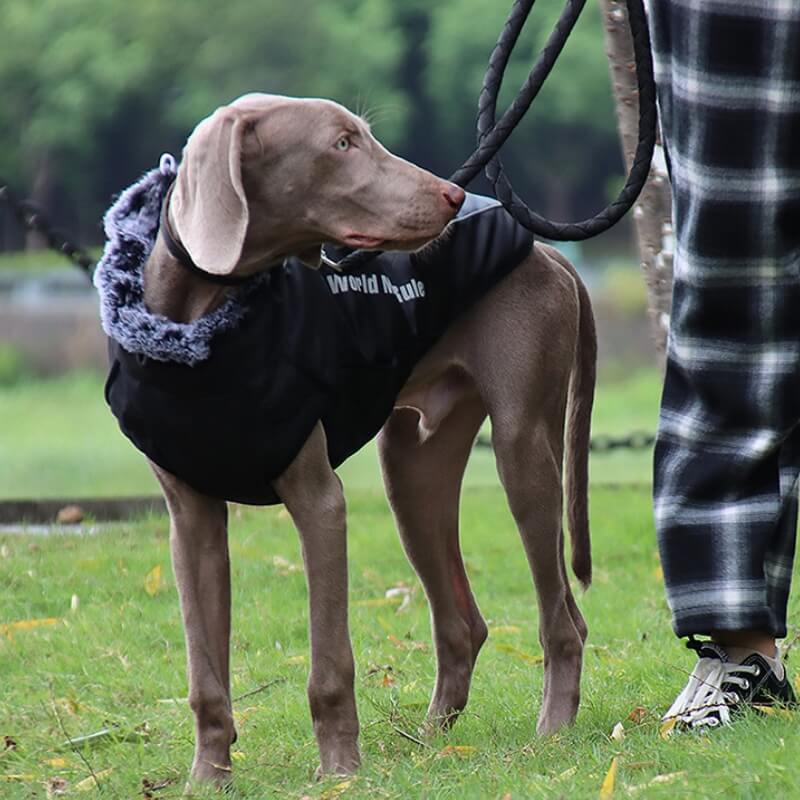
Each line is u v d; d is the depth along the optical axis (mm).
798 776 5078
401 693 7809
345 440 6418
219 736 6234
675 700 6781
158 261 5926
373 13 61375
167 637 9328
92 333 50219
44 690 8344
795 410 6191
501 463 6926
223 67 61375
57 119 64688
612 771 5324
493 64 6734
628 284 52906
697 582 6219
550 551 6957
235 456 5973
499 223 6977
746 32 5973
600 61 64375
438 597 7242
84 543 11688
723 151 6047
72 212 67938
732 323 6176
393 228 5887
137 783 6410
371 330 6398
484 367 6934
